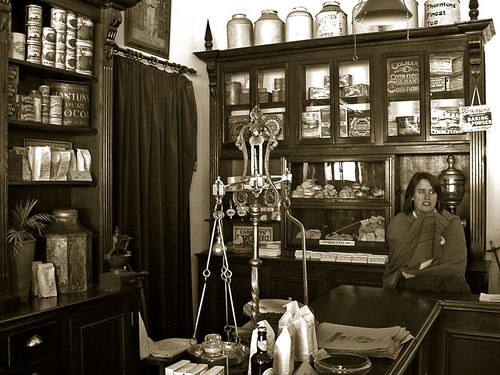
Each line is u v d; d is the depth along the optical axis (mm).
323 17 4703
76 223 3357
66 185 3516
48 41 3232
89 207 3584
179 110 4781
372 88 4566
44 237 3209
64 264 3213
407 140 4461
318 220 4949
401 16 3533
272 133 1989
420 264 3777
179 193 4797
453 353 3010
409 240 3832
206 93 5426
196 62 5285
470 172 4289
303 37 4832
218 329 4984
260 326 1756
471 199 4293
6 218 2852
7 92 2871
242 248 5012
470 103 4293
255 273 1995
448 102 4434
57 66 3287
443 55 4391
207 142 5418
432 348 3031
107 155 3584
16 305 2795
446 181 4348
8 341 2623
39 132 3471
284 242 4844
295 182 5020
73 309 2994
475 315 2975
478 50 4191
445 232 3812
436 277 3621
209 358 1740
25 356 2709
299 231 4949
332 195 4777
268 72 5066
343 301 3020
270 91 5082
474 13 4250
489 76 4621
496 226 4602
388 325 2510
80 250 3289
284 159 4566
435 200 3926
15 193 3320
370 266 4414
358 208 4613
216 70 5086
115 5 3541
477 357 2965
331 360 1820
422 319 2619
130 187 4145
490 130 4621
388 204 4520
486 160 4551
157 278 4395
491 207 4617
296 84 4828
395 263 3850
